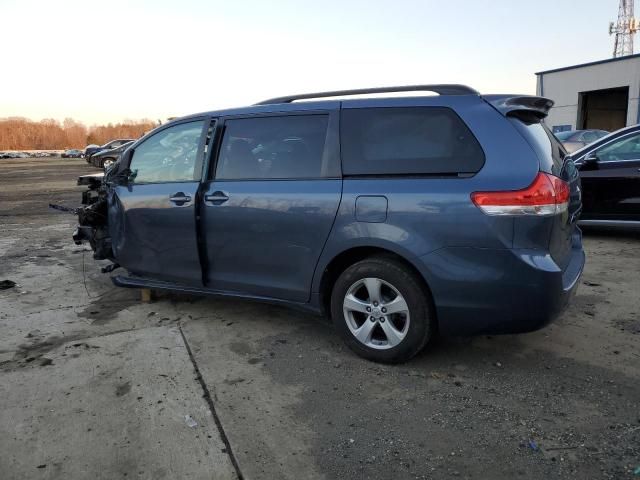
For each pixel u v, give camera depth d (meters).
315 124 3.68
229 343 3.93
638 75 26.50
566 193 3.22
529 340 3.83
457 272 3.11
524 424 2.79
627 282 5.16
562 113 30.86
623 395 3.04
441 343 3.82
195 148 4.21
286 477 2.43
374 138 3.46
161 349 3.83
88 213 5.04
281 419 2.90
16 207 12.93
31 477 2.45
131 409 3.01
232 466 2.51
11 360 3.69
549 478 2.37
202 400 3.11
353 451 2.61
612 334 3.90
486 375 3.33
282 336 4.04
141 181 4.53
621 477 2.36
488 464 2.48
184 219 4.14
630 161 6.55
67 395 3.19
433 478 2.40
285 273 3.78
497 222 2.99
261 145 3.89
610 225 6.82
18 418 2.94
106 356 3.73
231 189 3.93
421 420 2.86
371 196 3.34
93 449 2.65
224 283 4.10
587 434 2.68
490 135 3.13
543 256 3.00
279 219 3.70
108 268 5.17
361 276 3.44
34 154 84.56
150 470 2.49
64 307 4.82
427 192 3.18
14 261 6.74
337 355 3.69
